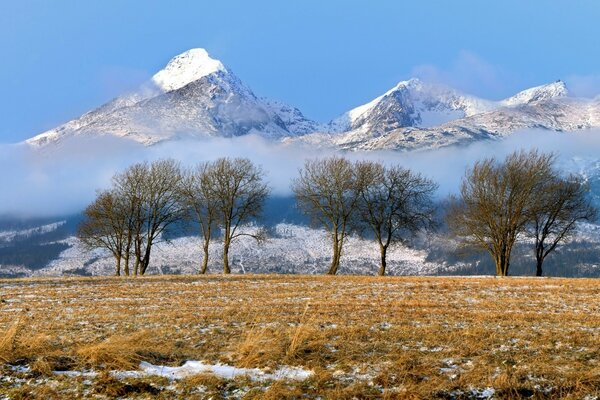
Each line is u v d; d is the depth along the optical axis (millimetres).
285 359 16297
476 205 65562
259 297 34125
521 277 51906
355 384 14125
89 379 14820
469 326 21594
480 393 13594
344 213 67062
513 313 25250
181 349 18109
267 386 14289
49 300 34219
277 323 22922
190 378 14703
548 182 65125
